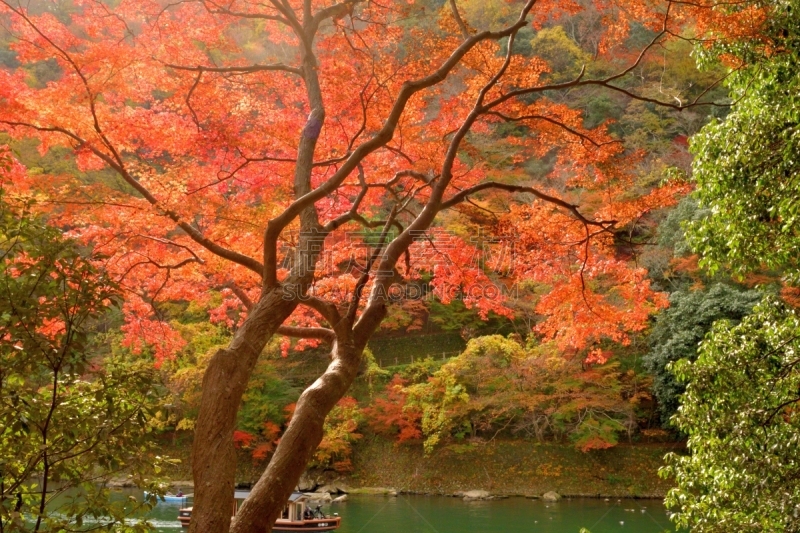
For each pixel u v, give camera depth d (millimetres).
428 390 20828
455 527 15766
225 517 3900
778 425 6145
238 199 7715
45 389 3994
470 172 8438
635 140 24594
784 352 6355
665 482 20141
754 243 6441
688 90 25578
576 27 31109
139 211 6391
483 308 8633
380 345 27172
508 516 17125
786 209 5883
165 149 6977
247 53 16031
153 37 6535
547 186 21141
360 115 7477
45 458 3521
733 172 6477
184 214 6305
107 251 6883
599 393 19969
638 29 27000
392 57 7031
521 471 21109
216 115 7141
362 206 8648
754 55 6602
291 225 7727
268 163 7652
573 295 7801
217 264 7160
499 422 23016
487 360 20703
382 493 20891
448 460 21844
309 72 6262
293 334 5645
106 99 6816
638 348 21734
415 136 7926
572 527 15766
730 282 19594
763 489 5707
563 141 7449
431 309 25859
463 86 16609
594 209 17734
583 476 20672
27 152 17578
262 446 21328
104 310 3633
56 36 6172
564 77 27984
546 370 20188
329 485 21312
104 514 3783
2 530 3393
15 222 3559
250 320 4562
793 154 5984
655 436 21656
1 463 3543
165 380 20188
